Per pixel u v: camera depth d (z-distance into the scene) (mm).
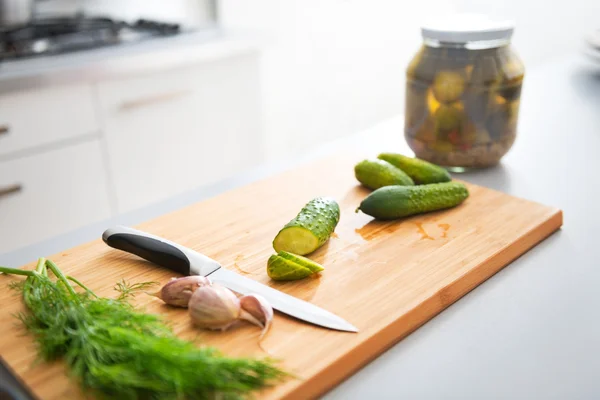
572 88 1062
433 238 624
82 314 490
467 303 559
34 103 1138
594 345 504
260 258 613
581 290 564
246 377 458
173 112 1350
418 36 1779
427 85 731
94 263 613
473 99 722
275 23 1870
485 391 472
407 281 563
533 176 764
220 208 702
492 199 688
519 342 511
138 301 554
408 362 501
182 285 538
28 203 1184
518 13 1518
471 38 702
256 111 1516
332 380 484
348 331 510
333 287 562
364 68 1908
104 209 1303
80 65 1158
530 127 910
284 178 762
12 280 587
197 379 438
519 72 730
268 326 515
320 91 1969
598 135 870
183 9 1765
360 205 656
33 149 1160
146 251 599
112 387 449
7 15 1364
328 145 876
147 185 1361
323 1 1846
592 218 672
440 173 705
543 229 637
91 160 1248
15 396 441
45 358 489
